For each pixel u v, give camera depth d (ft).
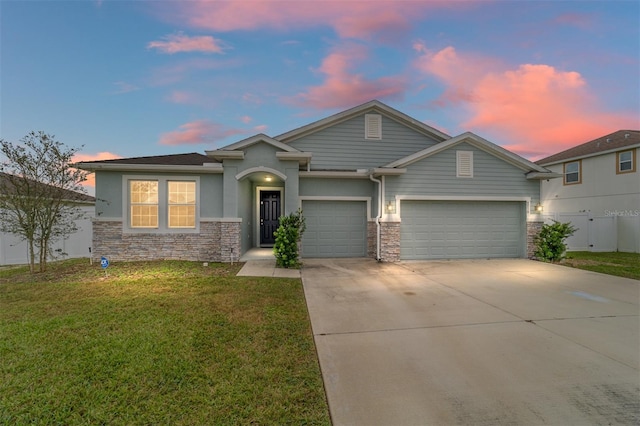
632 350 12.85
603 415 8.64
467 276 27.81
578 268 32.01
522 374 10.87
